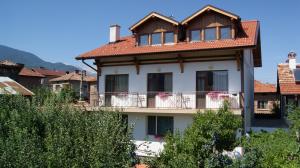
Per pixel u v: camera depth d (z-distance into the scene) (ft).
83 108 36.50
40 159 27.22
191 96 66.18
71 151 27.94
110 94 74.02
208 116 35.27
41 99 39.78
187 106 66.03
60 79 199.00
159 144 67.77
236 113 59.31
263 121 82.99
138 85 71.77
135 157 31.04
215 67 64.69
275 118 94.07
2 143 28.76
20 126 32.45
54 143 28.27
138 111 68.28
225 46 61.16
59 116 33.60
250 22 72.02
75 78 194.59
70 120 32.78
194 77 66.44
